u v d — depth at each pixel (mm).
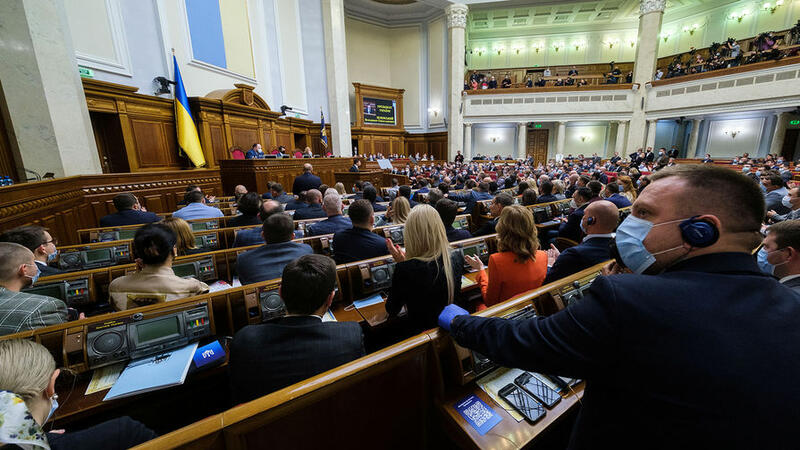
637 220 695
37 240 1895
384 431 992
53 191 3723
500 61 20453
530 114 15852
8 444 521
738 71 11891
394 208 3240
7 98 4023
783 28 14172
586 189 3670
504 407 1062
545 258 1864
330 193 3051
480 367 1113
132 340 1311
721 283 550
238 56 9391
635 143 14719
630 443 550
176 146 7656
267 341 1041
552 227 4512
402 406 1021
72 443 720
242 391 1026
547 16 18188
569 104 15352
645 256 678
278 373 1020
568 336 598
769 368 464
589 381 663
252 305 1597
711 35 16297
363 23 17109
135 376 1240
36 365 688
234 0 9227
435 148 17797
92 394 1188
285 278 1124
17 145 4125
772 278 567
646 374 521
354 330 1150
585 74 19234
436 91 17484
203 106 7863
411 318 1570
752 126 13156
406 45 17766
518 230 1729
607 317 557
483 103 16250
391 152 16953
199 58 8164
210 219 3469
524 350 665
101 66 6227
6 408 540
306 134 12523
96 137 6539
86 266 2488
